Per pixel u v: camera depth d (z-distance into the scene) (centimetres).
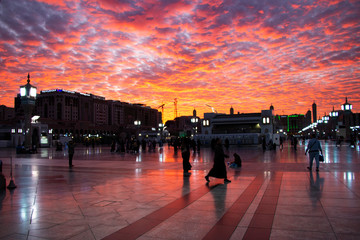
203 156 2488
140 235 479
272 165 1577
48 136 6344
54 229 517
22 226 537
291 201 694
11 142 6109
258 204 674
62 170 1509
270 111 5638
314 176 1107
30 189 936
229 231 489
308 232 474
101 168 1590
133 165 1744
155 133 9400
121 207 674
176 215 596
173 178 1154
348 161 1702
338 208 621
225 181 1016
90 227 527
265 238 451
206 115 6269
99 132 15888
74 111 19088
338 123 6531
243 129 5756
